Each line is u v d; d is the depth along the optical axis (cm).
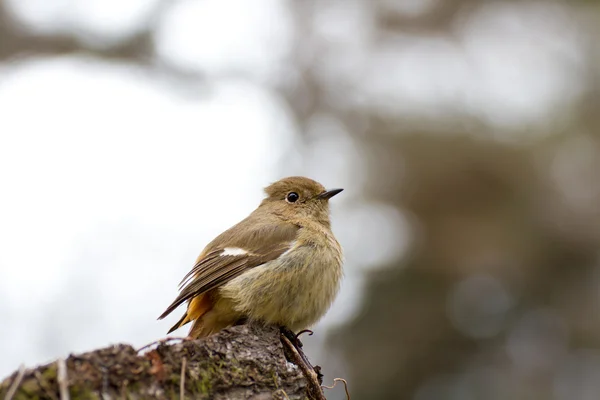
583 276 1722
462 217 1692
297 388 630
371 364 1577
